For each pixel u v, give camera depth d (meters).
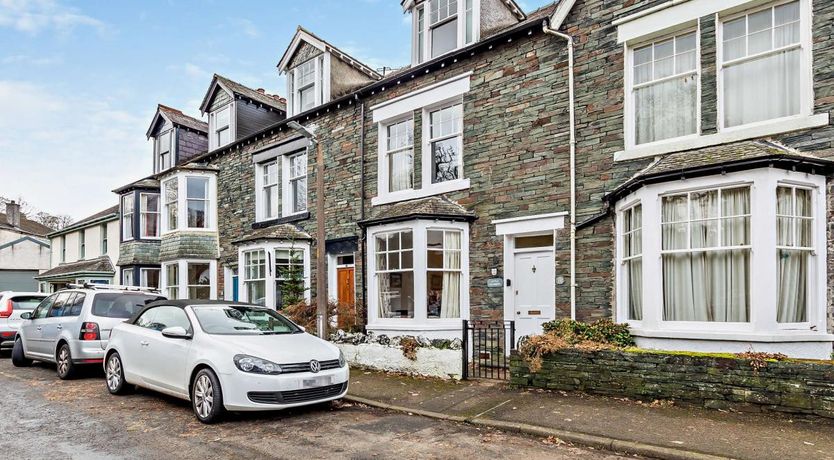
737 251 8.02
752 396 6.94
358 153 14.36
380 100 14.00
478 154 11.88
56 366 11.91
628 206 9.30
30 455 5.93
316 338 8.45
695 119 9.29
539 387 8.65
